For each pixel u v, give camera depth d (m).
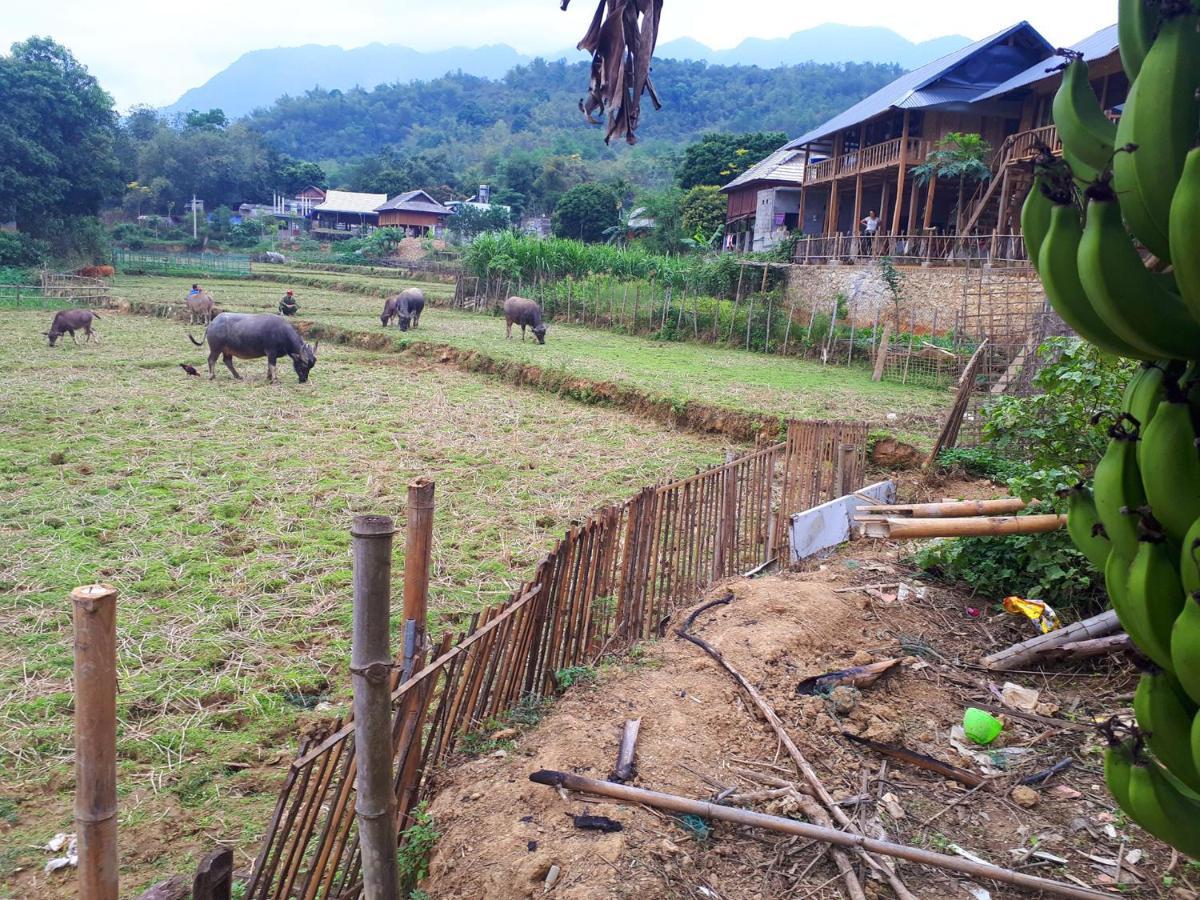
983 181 25.73
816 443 7.71
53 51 39.53
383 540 2.51
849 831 3.54
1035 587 5.92
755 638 5.14
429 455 11.15
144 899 2.16
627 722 4.10
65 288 31.52
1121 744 2.35
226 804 4.35
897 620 5.82
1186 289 1.88
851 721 4.50
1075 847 3.64
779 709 4.44
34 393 14.02
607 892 3.06
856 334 21.05
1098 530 2.59
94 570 6.95
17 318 25.69
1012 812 3.88
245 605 6.45
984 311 20.00
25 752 4.65
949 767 4.14
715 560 6.43
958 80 26.62
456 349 19.64
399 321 24.20
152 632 5.96
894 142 26.94
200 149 80.38
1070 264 2.15
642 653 5.02
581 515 8.90
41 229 40.47
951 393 15.96
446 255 57.00
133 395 14.26
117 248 54.38
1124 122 2.13
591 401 15.51
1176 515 2.10
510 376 17.48
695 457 11.63
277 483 9.61
